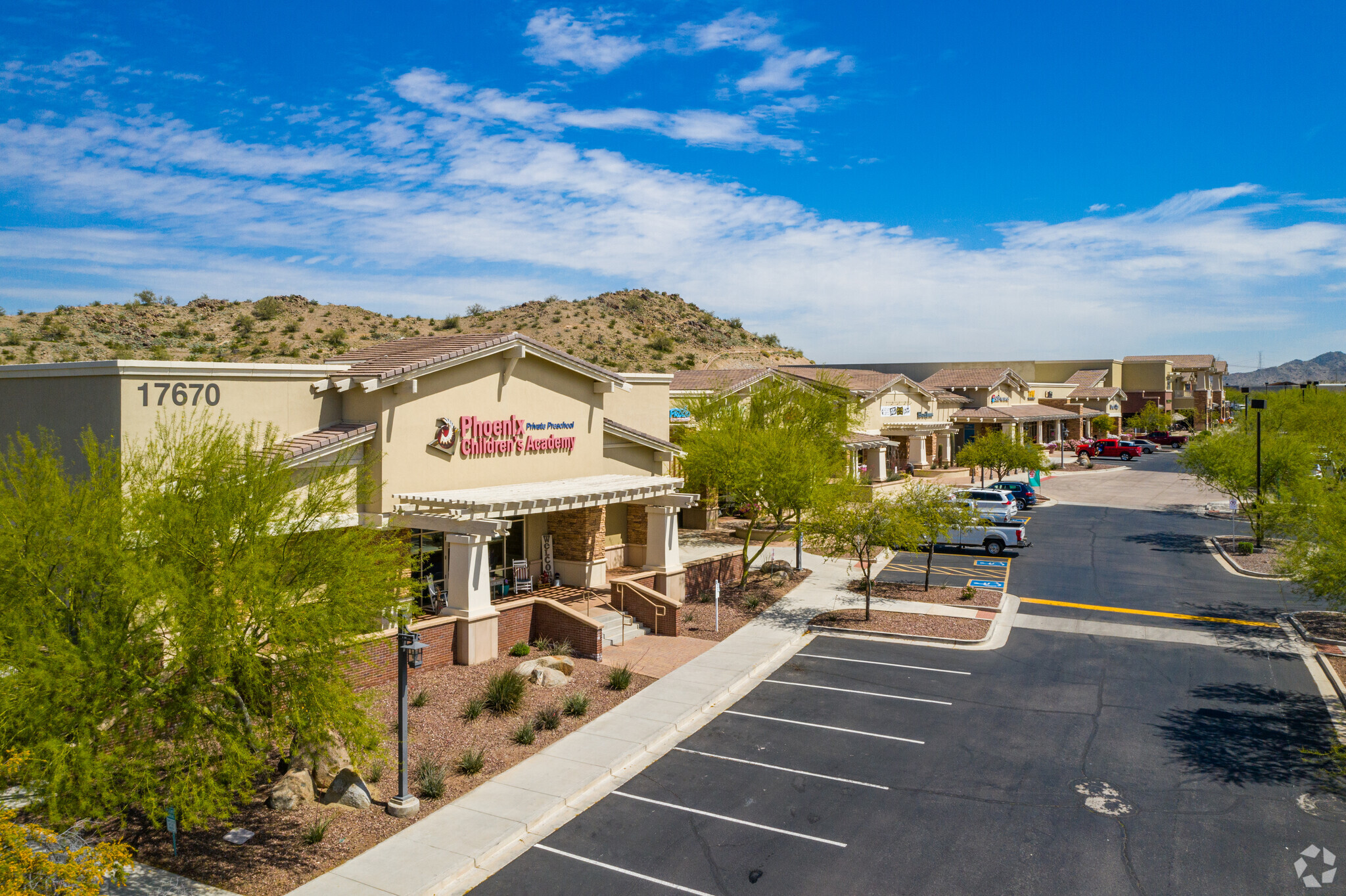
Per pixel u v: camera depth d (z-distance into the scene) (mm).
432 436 23156
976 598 29016
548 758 16234
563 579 27641
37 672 9586
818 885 12070
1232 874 12297
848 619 26516
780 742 17328
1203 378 119125
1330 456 38125
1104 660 22594
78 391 18031
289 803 13812
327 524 13156
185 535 11695
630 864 12641
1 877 8766
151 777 10406
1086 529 42719
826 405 41094
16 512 10625
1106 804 14508
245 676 11500
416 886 11781
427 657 20609
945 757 16500
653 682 20781
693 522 41406
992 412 72312
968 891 11891
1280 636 24578
